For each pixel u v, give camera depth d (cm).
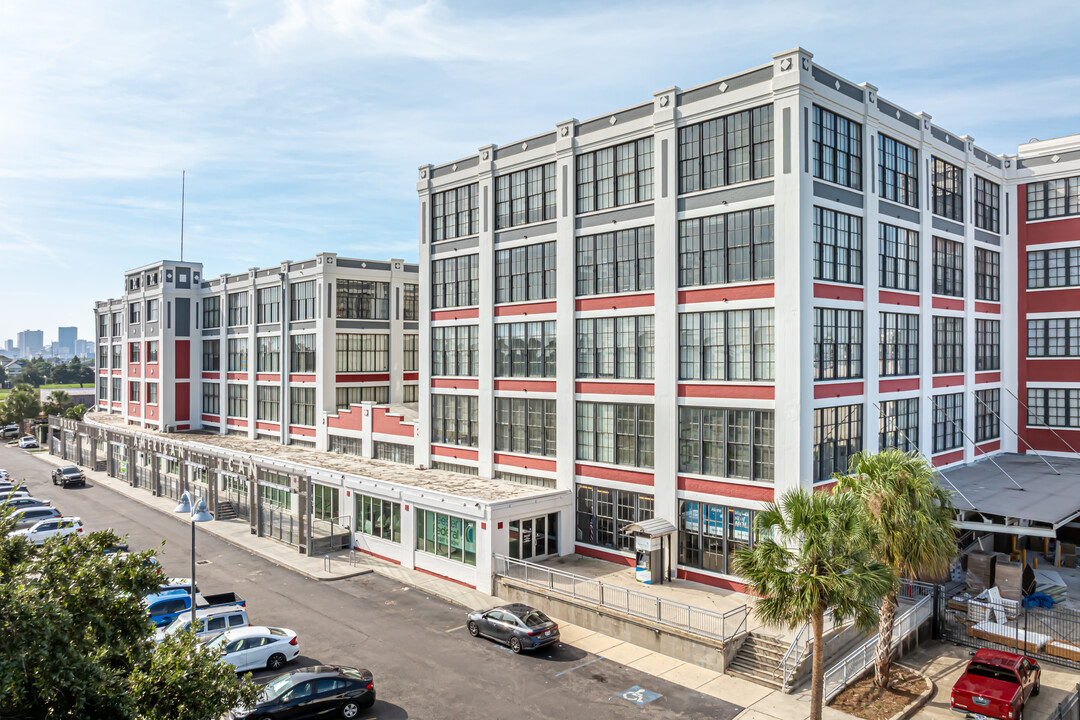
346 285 5291
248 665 2244
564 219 3406
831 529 1739
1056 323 4000
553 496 3275
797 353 2609
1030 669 2058
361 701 1978
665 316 3002
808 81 2648
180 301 6569
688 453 2948
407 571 3391
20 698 997
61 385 19938
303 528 3694
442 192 4106
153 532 4203
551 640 2406
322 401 5119
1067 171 3934
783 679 2112
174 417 6519
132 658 1245
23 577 1179
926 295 3375
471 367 3919
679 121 2975
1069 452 3947
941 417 3597
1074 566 3303
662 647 2392
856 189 2934
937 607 2539
